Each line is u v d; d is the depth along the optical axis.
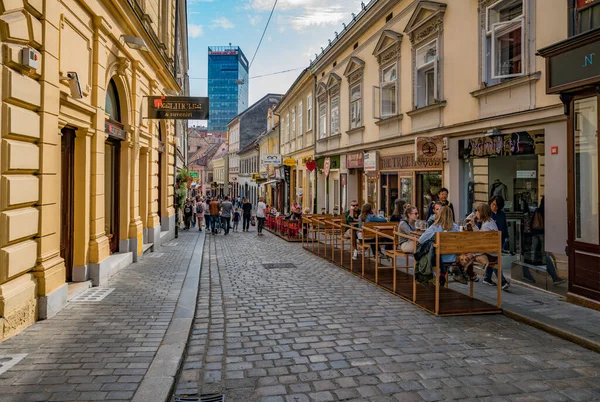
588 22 6.98
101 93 8.64
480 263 6.93
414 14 12.86
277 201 37.78
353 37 18.41
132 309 6.66
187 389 4.14
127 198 11.12
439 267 6.55
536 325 5.95
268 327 6.04
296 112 30.00
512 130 9.38
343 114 19.97
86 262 8.13
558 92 6.90
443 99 11.73
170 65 16.77
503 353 5.02
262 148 45.53
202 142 93.62
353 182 19.64
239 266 11.34
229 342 5.43
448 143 11.52
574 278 6.95
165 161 17.39
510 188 10.14
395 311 6.80
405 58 13.94
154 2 14.34
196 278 9.20
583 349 5.15
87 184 8.10
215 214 21.08
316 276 9.80
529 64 8.69
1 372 4.25
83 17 7.72
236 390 4.11
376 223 9.98
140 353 4.80
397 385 4.19
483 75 10.15
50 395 3.78
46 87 5.98
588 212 6.79
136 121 11.55
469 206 11.23
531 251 9.16
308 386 4.18
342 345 5.29
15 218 5.28
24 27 5.42
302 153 28.25
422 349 5.14
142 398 3.73
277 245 16.38
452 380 4.30
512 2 9.40
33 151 5.71
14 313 5.32
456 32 11.15
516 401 3.88
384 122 15.55
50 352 4.80
